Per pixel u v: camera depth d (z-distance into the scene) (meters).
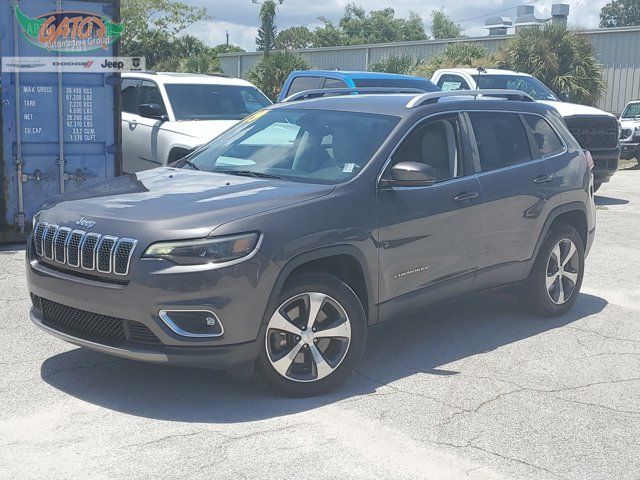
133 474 3.99
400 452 4.34
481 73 15.67
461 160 6.09
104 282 4.68
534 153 6.74
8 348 5.82
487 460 4.30
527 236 6.56
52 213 5.18
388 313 5.52
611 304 7.69
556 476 4.15
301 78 13.73
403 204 5.50
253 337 4.72
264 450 4.30
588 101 27.20
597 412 5.02
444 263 5.84
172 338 4.55
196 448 4.30
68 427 4.52
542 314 7.04
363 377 5.48
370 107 6.09
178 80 11.98
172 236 4.58
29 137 9.35
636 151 21.80
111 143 9.77
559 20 37.53
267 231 4.75
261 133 6.23
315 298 4.98
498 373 5.67
